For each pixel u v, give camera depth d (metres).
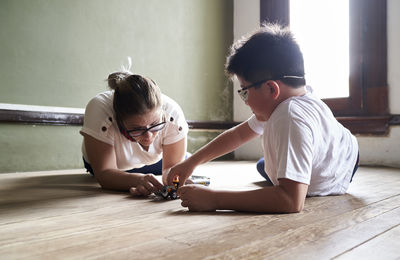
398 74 3.06
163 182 1.58
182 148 1.67
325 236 0.81
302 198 1.04
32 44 2.58
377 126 3.13
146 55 3.33
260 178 2.09
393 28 3.08
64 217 1.04
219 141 1.48
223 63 4.11
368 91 3.21
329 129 1.24
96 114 1.57
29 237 0.82
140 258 0.67
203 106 3.88
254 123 1.45
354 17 3.27
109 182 1.55
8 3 2.45
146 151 1.70
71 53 2.80
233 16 4.24
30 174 2.39
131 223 0.95
